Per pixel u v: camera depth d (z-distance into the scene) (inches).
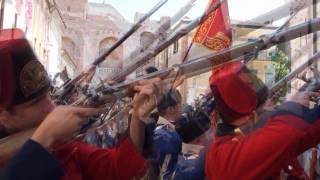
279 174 72.1
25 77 56.4
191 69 67.1
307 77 71.3
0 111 56.7
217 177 68.5
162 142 101.6
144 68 65.8
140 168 65.5
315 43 67.1
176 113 99.3
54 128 51.9
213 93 77.3
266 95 74.5
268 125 68.7
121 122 65.6
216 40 70.3
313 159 93.9
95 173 65.9
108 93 61.4
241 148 67.5
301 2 64.5
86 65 67.4
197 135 95.0
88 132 60.4
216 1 71.2
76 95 62.7
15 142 54.4
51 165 50.6
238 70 73.7
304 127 66.7
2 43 56.8
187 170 90.0
